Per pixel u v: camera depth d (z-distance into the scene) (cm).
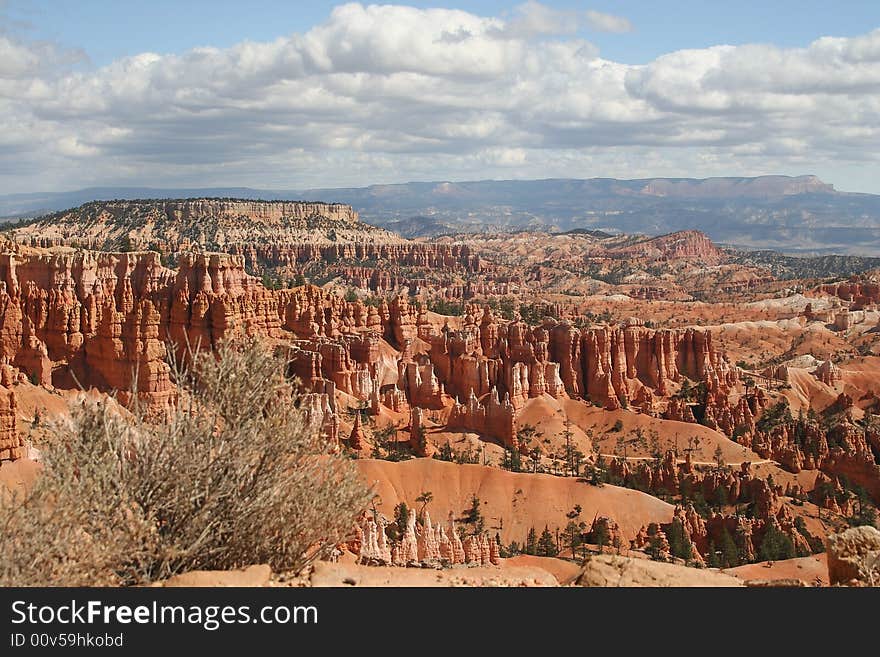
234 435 1853
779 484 12012
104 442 1823
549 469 12175
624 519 9831
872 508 11325
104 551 1650
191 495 1792
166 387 11006
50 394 9962
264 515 1839
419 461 10544
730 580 2192
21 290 11431
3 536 1580
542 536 9212
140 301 11112
